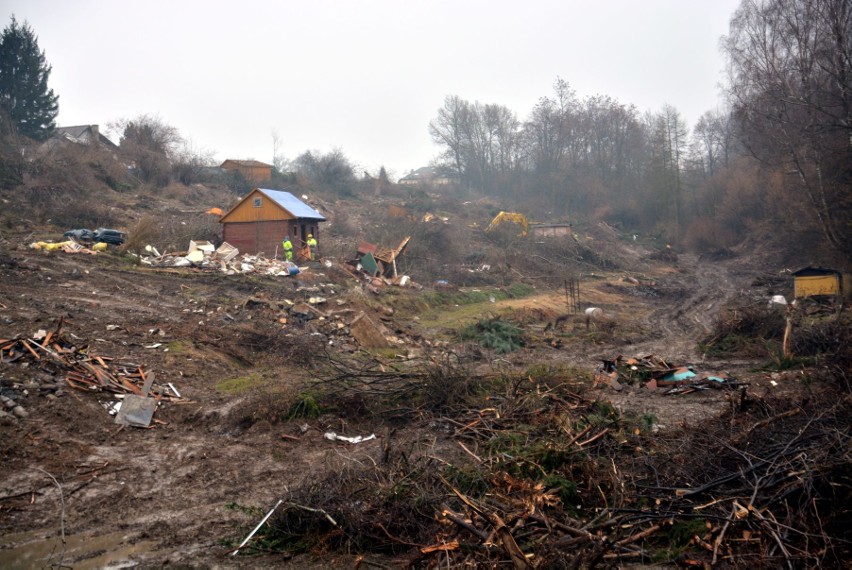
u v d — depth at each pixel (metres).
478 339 22.52
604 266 49.28
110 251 24.59
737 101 36.09
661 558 6.52
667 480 8.23
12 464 8.99
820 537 6.19
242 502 8.76
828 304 28.72
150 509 8.46
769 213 54.97
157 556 7.18
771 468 7.64
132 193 40.47
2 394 10.43
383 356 18.03
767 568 6.04
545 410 11.61
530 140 80.38
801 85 31.62
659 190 68.81
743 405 11.44
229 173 53.50
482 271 39.34
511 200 77.88
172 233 29.88
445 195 74.81
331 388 12.99
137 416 11.03
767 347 19.56
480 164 84.94
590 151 79.69
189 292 20.84
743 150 69.25
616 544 6.60
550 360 19.88
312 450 10.77
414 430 11.73
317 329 19.36
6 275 18.45
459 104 85.50
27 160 36.78
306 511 7.66
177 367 13.75
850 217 31.30
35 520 7.92
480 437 10.90
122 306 17.73
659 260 55.00
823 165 33.34
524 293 36.22
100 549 7.33
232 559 7.14
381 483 8.05
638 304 36.75
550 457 8.82
